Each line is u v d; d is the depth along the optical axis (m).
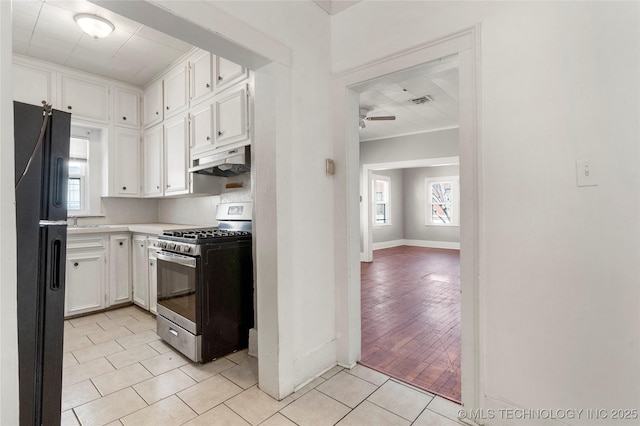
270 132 1.82
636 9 1.23
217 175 3.25
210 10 1.46
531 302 1.47
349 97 2.16
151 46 2.87
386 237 8.74
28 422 1.20
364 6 2.04
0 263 0.79
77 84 3.31
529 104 1.46
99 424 1.58
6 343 0.81
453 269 5.62
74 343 2.55
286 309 1.83
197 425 1.57
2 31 0.77
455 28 1.67
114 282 3.37
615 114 1.27
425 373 2.07
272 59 1.76
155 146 3.57
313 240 2.04
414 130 5.73
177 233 2.59
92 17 2.38
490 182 1.57
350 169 2.17
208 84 2.81
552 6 1.40
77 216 3.57
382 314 3.21
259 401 1.77
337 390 1.88
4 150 0.79
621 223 1.27
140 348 2.46
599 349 1.32
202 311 2.20
